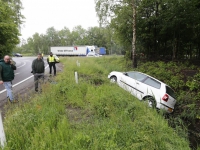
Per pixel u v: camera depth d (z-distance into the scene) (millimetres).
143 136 3262
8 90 5480
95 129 3537
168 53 23812
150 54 22828
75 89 6402
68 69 13281
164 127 4160
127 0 14977
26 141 2984
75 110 4992
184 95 8586
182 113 6922
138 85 7641
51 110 4156
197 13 13523
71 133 3279
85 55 48031
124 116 4406
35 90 6859
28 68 17406
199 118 6348
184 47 23141
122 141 3156
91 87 6770
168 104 6633
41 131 3166
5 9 15156
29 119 3600
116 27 19250
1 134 2754
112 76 9562
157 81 7277
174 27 16422
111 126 3658
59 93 6008
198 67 13234
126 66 18000
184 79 10594
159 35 19797
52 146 2803
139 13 18234
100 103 4988
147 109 5129
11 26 14875
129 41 22125
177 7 14211
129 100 5660
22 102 5070
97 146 2863
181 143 3799
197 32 17016
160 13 17281
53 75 10680
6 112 4281
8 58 5430
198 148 4094
